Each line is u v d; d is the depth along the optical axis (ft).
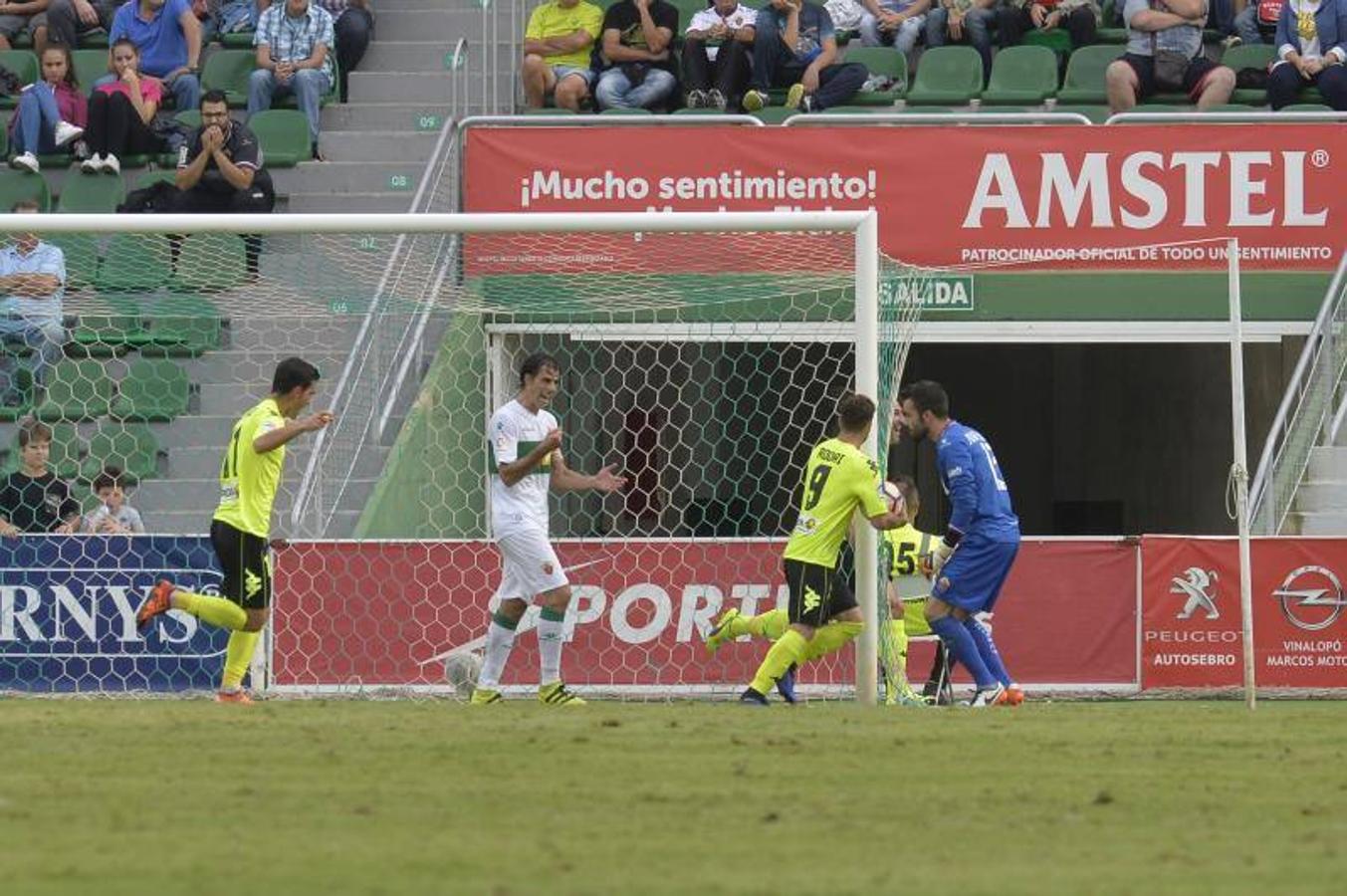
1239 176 191.31
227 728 109.09
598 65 223.92
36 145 219.20
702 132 189.16
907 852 73.61
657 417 203.41
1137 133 191.21
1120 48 225.56
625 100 219.00
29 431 160.15
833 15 234.58
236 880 67.00
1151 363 260.83
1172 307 191.93
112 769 92.43
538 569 134.00
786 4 221.05
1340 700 154.51
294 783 88.48
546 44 223.92
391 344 188.14
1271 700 155.02
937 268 188.24
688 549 154.92
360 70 235.20
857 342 142.61
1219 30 232.73
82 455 184.14
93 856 71.36
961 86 224.53
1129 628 159.63
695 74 219.82
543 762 95.35
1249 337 191.62
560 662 149.48
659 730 109.19
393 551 154.30
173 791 85.87
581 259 182.39
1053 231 191.11
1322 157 191.11
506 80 233.55
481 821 79.10
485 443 188.03
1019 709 130.82
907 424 139.74
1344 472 182.19
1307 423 186.80
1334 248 191.21
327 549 154.40
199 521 180.65
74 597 151.74
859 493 130.93
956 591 137.80
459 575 154.30
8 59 239.50
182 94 228.02
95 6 245.65
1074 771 94.58
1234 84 216.33
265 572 131.54
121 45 220.43
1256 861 72.54
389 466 173.06
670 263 181.27
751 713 123.13
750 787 87.92
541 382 133.59
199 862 70.23
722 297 181.16
